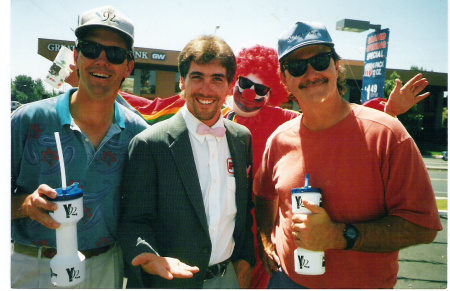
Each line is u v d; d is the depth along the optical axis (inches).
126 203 59.5
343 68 68.1
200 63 58.0
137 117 70.2
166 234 58.6
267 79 89.7
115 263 67.4
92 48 60.2
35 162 61.6
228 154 64.7
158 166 57.7
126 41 63.1
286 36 60.6
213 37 61.4
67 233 54.9
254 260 67.9
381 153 53.1
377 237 51.5
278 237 64.5
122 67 63.4
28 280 63.9
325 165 56.9
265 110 93.7
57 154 61.5
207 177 61.2
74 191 54.6
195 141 61.5
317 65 57.0
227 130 65.8
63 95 64.5
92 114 63.1
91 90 60.9
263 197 72.1
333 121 57.9
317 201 54.0
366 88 104.7
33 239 62.7
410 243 52.1
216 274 61.2
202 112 59.5
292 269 60.0
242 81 89.7
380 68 99.3
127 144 65.6
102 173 62.9
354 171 54.5
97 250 64.3
